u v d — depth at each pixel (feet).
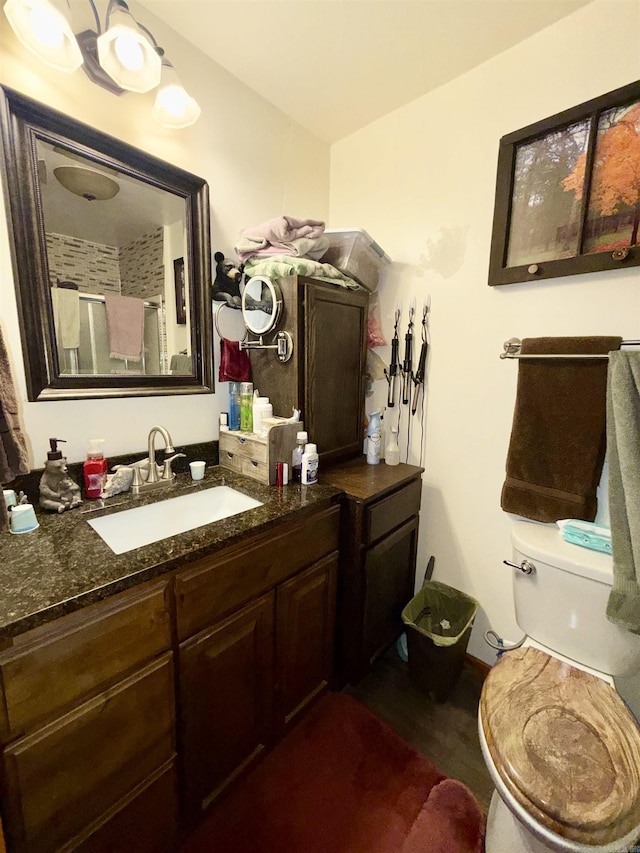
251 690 3.56
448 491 5.29
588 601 3.44
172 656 2.85
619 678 3.64
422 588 5.45
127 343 4.00
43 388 3.46
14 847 2.19
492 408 4.78
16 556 2.73
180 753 3.03
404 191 5.33
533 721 2.91
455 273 4.94
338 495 4.21
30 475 3.49
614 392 3.34
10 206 3.13
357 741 4.14
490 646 5.11
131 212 3.89
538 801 2.39
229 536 3.09
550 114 4.04
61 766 2.32
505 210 4.33
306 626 4.08
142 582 2.58
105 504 3.71
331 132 5.82
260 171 5.13
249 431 4.77
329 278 4.67
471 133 4.63
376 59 4.42
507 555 4.85
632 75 3.55
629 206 3.62
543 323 4.29
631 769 2.54
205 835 3.28
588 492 3.87
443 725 4.41
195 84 4.32
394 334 5.61
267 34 4.12
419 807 3.54
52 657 2.22
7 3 2.73
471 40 4.14
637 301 3.71
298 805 3.53
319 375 4.73
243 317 4.82
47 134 3.25
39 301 3.35
